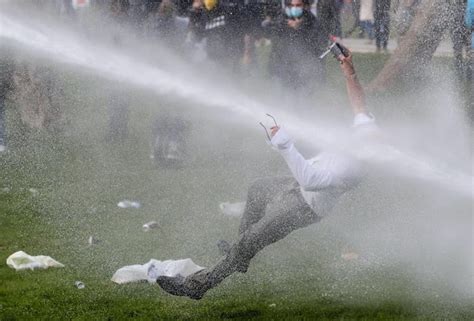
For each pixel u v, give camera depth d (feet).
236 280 58.75
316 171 49.14
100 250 64.95
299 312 53.47
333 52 51.60
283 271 60.80
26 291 56.03
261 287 57.62
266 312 53.36
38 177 85.46
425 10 93.20
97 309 53.57
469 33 91.61
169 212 75.36
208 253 64.75
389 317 52.85
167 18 92.63
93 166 89.86
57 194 79.82
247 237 51.01
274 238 51.13
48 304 54.08
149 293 56.13
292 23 96.17
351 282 58.75
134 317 52.49
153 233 69.51
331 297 56.03
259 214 52.95
